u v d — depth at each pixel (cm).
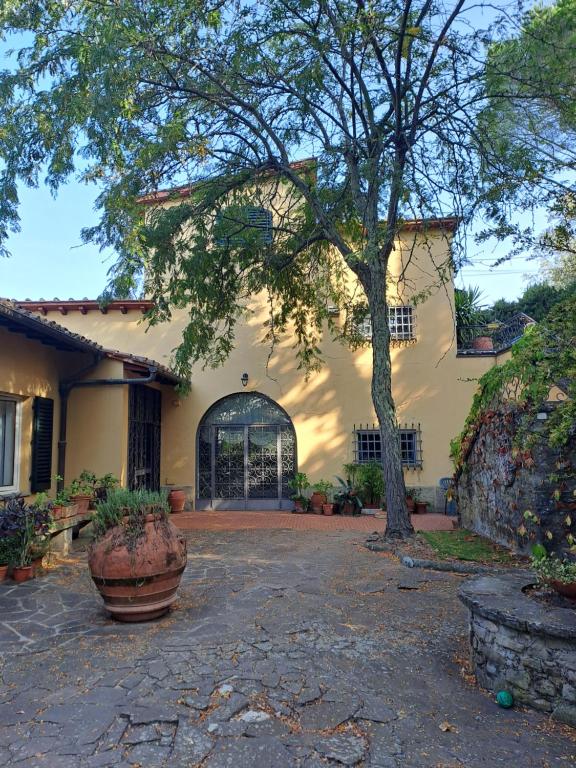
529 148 865
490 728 299
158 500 507
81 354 1025
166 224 837
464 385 1306
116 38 618
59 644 426
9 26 677
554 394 698
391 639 428
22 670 376
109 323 1352
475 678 362
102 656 395
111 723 296
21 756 267
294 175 902
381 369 870
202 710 308
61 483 949
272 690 331
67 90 674
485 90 850
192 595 561
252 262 1023
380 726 295
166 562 474
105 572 463
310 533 971
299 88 836
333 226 944
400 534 835
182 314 1338
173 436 1348
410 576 630
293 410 1335
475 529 911
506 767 261
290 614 486
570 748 280
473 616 366
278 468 1345
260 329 1362
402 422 1309
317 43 786
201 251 884
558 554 627
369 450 1316
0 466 805
